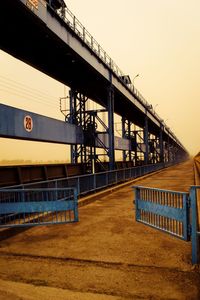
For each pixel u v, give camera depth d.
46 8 15.36
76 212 8.86
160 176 31.94
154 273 4.87
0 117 13.25
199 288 4.27
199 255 5.58
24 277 4.84
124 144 38.16
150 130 69.94
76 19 19.27
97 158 27.81
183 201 5.75
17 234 7.73
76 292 4.25
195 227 5.26
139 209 7.84
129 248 6.26
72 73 24.09
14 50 19.00
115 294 4.15
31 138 15.87
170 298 3.99
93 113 28.00
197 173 34.84
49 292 4.27
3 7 14.01
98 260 5.57
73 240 7.01
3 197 8.70
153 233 7.44
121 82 29.89
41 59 20.95
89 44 21.55
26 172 13.71
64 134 20.50
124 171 22.84
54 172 16.84
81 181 13.96
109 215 10.02
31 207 7.96
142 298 4.02
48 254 6.00
